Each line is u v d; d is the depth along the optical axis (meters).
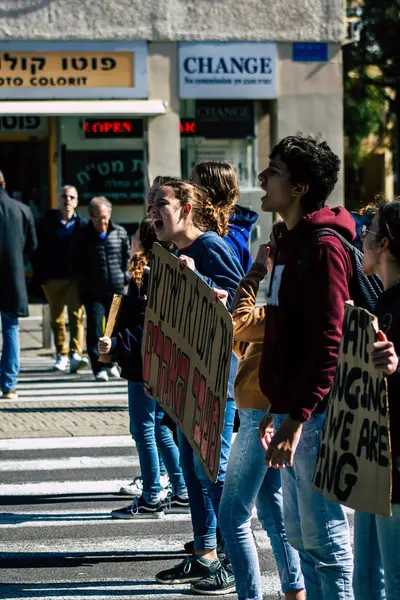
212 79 26.80
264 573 7.82
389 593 5.05
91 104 26.19
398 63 33.81
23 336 21.52
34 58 26.03
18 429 12.91
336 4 27.22
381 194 5.57
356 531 5.33
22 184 27.11
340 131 27.56
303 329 5.48
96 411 14.01
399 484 4.91
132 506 9.23
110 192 27.00
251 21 26.88
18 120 26.86
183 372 6.66
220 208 7.36
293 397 5.41
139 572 7.83
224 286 7.03
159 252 7.19
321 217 5.49
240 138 27.25
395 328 4.95
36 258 17.42
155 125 26.67
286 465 5.53
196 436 6.35
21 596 7.34
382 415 4.76
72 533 8.84
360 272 5.45
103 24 26.23
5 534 8.83
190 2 26.58
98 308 16.22
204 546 7.43
